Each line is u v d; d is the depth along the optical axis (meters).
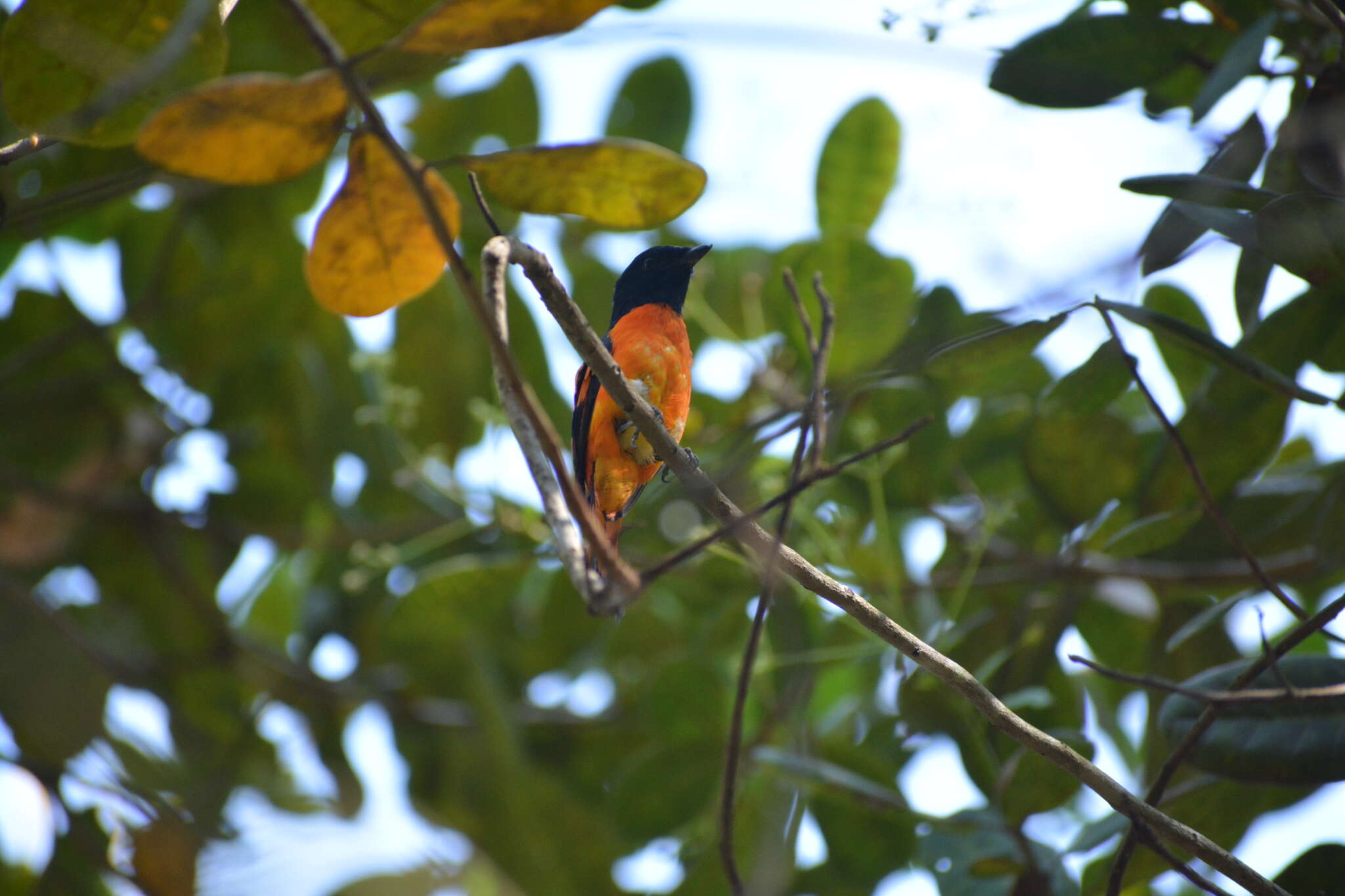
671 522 11.63
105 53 5.39
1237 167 7.33
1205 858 5.84
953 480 12.09
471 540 13.49
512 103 13.56
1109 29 8.33
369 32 5.84
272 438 14.06
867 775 9.46
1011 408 12.23
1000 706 6.03
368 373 13.35
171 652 14.46
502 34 4.38
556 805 12.67
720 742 10.54
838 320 10.45
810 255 10.48
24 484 13.45
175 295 13.71
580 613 13.31
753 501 10.81
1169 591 10.31
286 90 4.55
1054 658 10.95
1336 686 6.66
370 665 13.88
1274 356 8.17
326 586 14.18
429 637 13.02
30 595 11.13
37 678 10.60
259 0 10.94
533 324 13.23
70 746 10.24
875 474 10.09
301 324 13.77
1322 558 8.73
